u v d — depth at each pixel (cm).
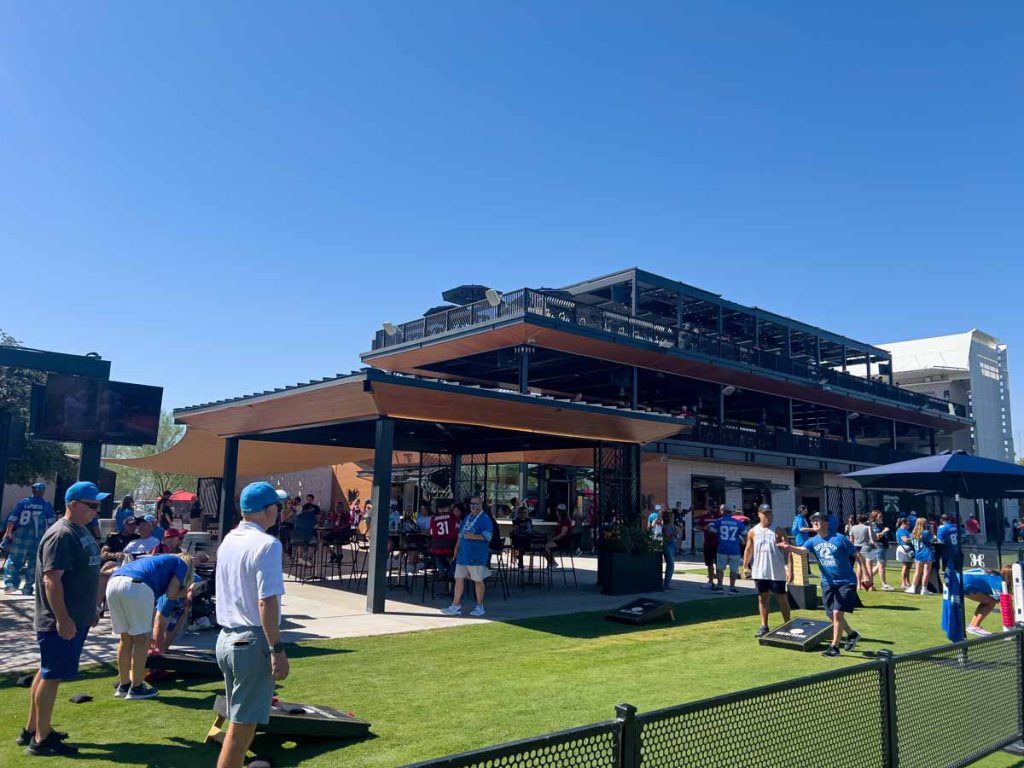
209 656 705
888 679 441
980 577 1064
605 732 282
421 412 1203
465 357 3083
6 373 2408
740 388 3700
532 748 259
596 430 1528
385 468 1181
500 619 1120
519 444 1872
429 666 786
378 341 3256
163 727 547
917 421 4953
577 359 3042
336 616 1087
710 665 830
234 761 366
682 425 1675
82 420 1257
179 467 2106
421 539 1459
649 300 3612
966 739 509
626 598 1416
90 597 504
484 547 1168
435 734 551
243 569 379
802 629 992
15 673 694
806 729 378
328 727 525
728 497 3478
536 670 780
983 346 5725
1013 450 5772
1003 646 570
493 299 2648
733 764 338
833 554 939
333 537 1614
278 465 2069
